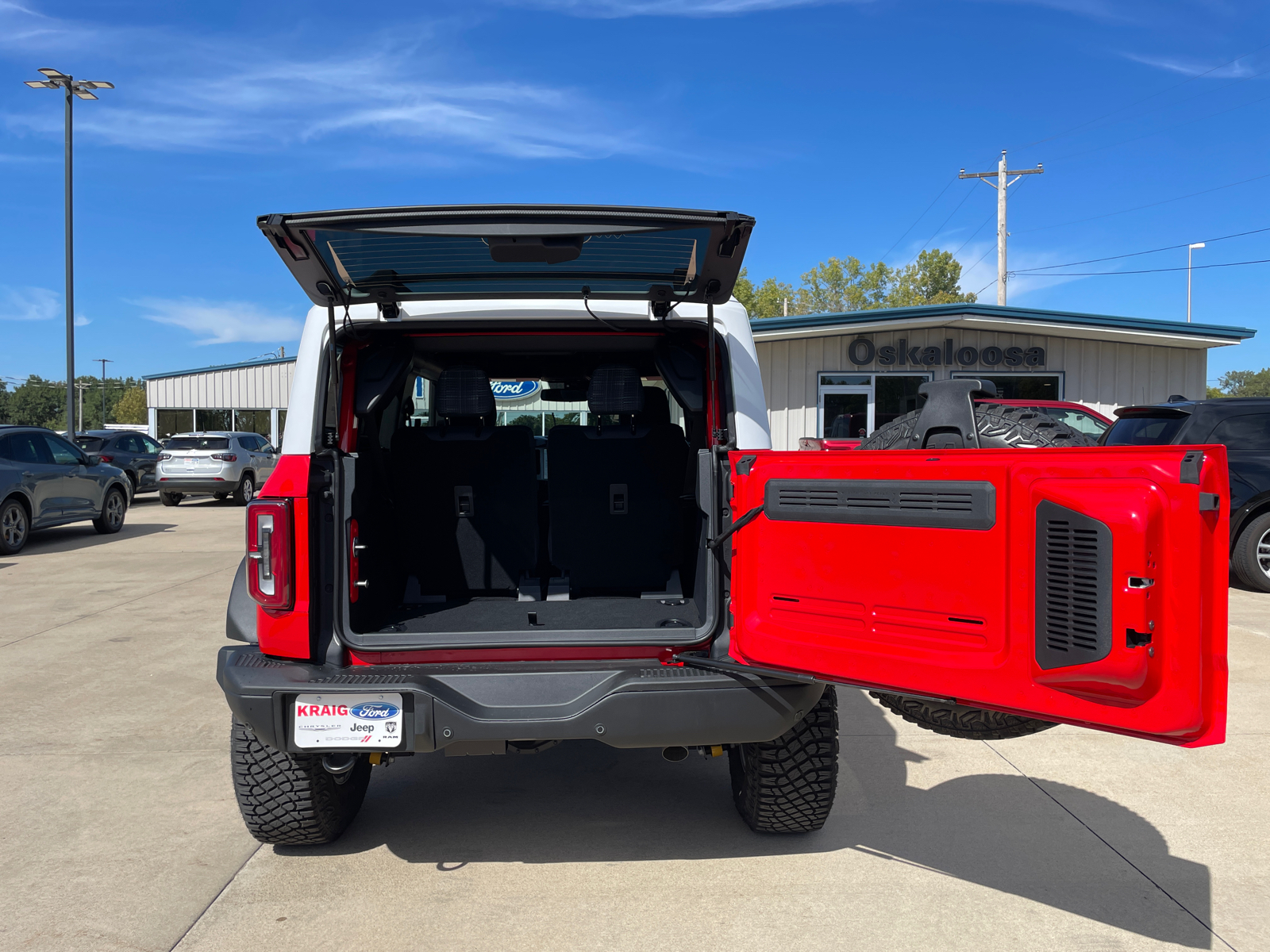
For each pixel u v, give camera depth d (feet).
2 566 33.32
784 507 8.50
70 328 70.90
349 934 8.55
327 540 9.09
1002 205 105.91
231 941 8.45
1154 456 6.41
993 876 9.66
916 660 7.59
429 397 13.75
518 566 11.32
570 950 8.25
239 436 64.28
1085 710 6.75
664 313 9.78
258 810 9.69
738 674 8.47
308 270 8.34
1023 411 9.93
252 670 8.60
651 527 11.25
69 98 69.87
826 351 57.16
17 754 13.48
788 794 9.96
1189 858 10.09
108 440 61.36
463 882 9.57
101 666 18.53
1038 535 6.91
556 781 12.60
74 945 8.37
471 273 8.95
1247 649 19.13
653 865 9.96
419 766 13.26
